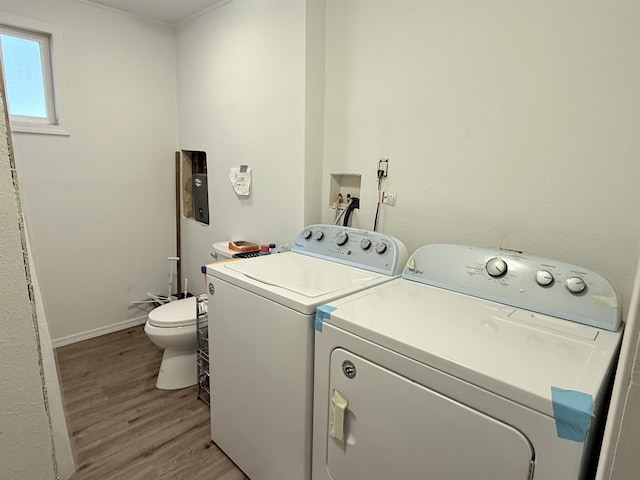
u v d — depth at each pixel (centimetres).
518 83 139
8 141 52
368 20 182
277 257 182
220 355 160
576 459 70
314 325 118
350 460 112
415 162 172
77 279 265
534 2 133
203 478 157
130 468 161
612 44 119
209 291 163
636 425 41
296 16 194
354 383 107
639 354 40
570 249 134
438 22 158
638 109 117
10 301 54
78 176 257
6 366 55
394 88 176
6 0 215
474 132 152
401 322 105
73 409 198
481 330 101
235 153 248
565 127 131
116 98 267
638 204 119
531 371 81
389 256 155
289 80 203
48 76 243
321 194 214
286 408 130
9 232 53
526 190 142
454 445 86
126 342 272
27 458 60
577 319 107
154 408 201
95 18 249
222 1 238
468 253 136
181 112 295
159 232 304
